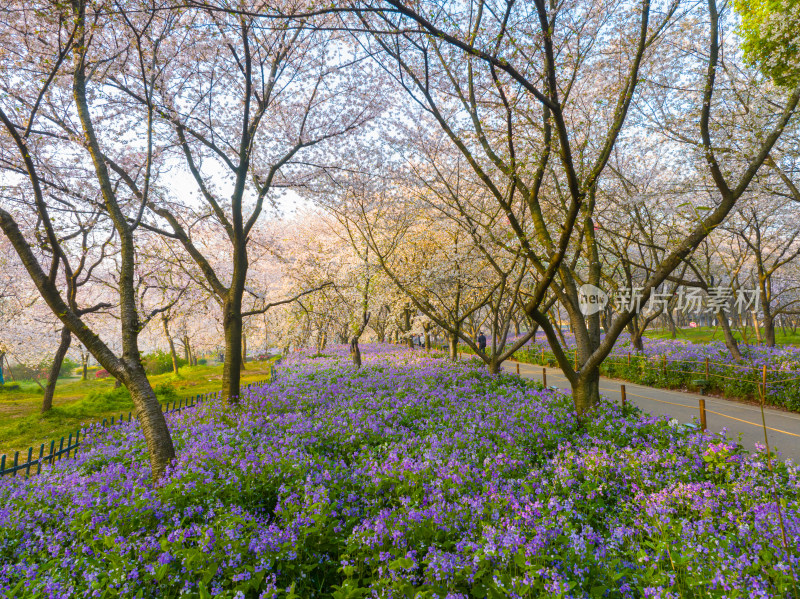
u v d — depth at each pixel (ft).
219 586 10.88
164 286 46.44
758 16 28.94
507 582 10.85
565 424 29.68
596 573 11.96
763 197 44.45
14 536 15.08
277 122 42.96
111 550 12.71
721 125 35.78
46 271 52.80
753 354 62.03
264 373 92.94
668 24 31.17
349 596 10.87
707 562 11.97
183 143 36.73
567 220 24.63
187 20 33.50
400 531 13.19
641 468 20.34
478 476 19.15
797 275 84.43
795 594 10.40
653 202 41.11
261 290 60.29
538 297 29.58
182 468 19.15
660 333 149.48
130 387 21.98
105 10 21.90
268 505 17.78
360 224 59.77
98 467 23.81
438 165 47.50
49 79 21.36
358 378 53.88
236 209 35.29
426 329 89.35
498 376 49.37
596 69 36.37
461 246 53.88
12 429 44.21
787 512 14.84
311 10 15.24
